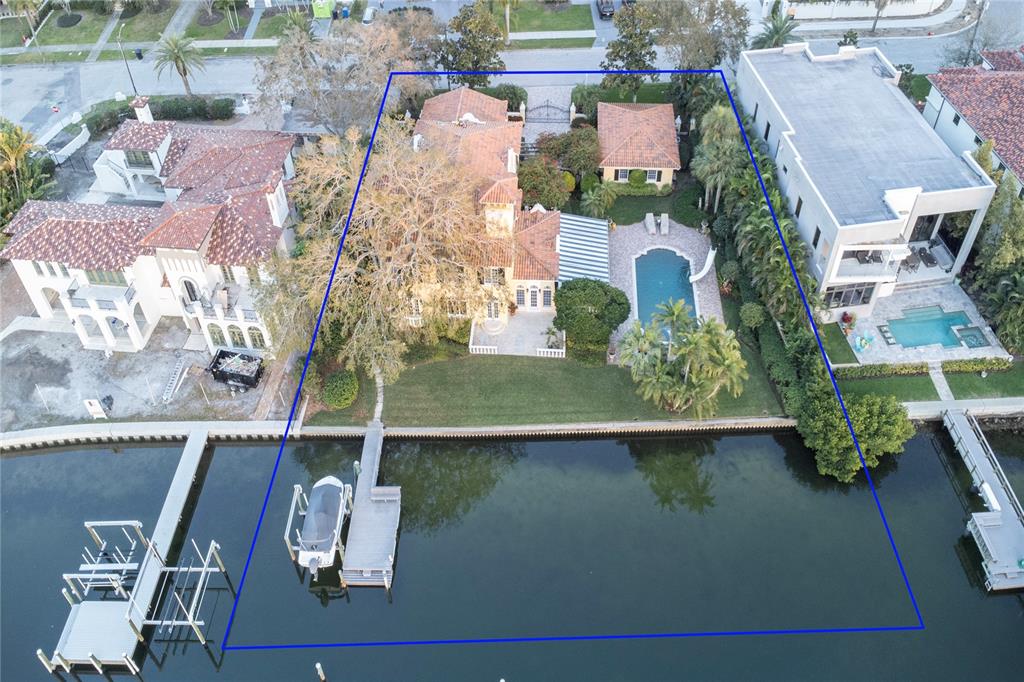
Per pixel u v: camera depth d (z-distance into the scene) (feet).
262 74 327.67
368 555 190.49
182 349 231.09
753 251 233.55
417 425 214.90
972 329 228.43
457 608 184.14
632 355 206.59
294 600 187.93
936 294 237.25
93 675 178.19
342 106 273.13
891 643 175.52
